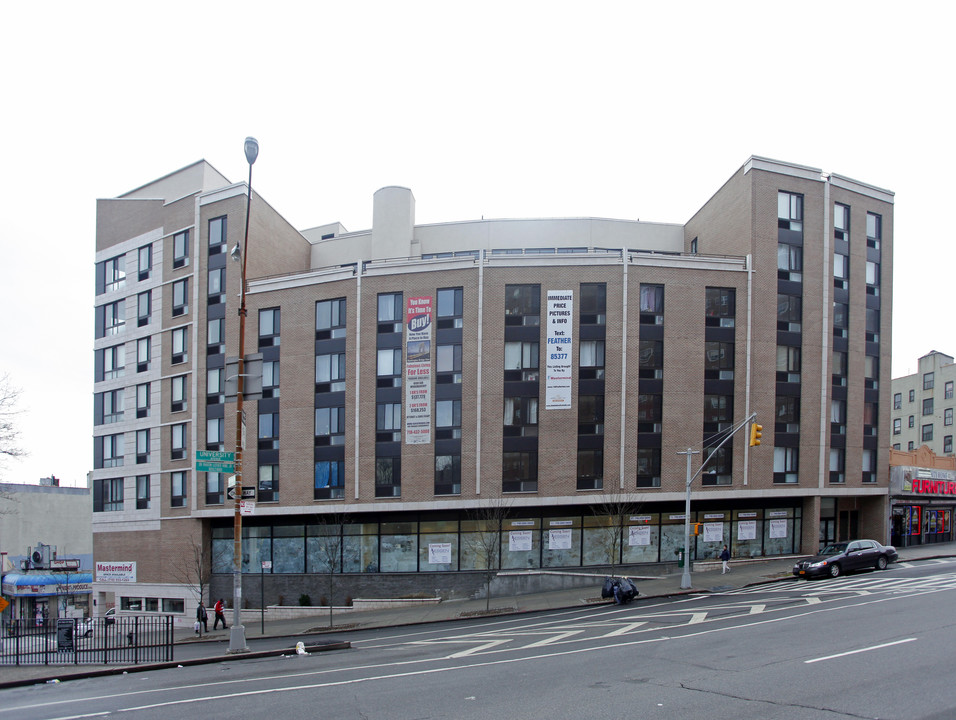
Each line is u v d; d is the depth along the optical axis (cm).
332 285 3781
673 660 1466
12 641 2664
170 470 4072
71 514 6312
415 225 4450
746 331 3712
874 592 2459
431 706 1171
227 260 3975
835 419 3906
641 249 4462
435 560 3612
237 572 2112
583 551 3612
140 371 4284
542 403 3562
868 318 4066
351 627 2808
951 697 1067
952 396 6569
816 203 3912
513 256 3628
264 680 1548
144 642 2841
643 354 3612
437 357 3631
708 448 3622
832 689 1142
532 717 1063
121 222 4481
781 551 3841
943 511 4631
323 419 3741
